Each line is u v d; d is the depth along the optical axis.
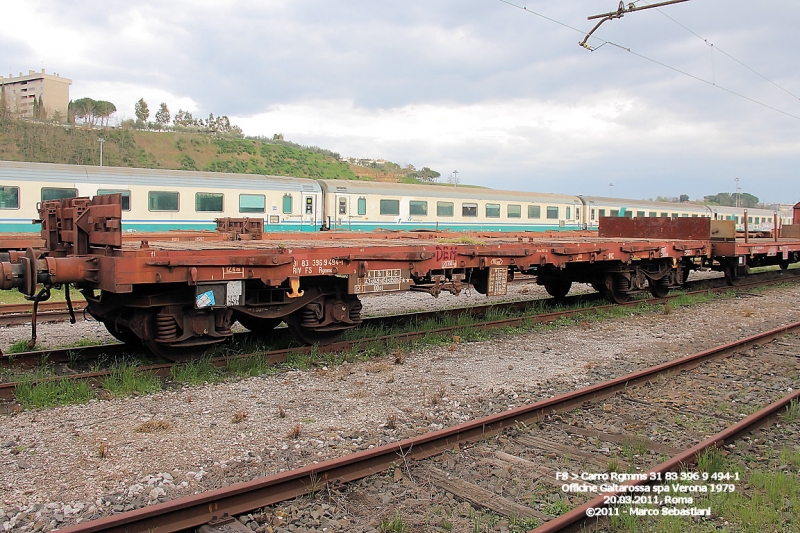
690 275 20.44
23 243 13.23
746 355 8.38
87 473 4.32
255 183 22.91
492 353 8.42
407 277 8.36
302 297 8.04
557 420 5.65
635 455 4.88
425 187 27.48
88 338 9.05
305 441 5.04
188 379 6.69
